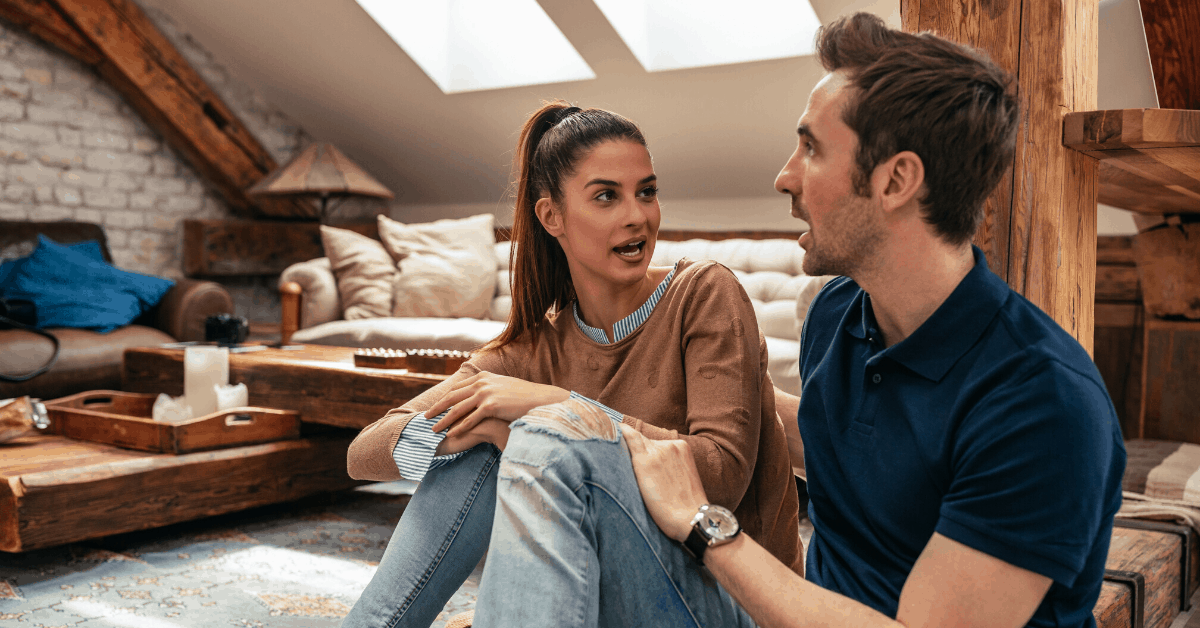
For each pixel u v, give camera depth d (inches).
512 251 50.1
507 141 189.2
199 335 167.3
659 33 156.3
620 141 44.3
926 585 29.5
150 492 88.8
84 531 83.7
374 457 44.9
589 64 162.2
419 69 180.4
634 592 35.0
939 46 32.1
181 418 98.4
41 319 155.6
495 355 50.3
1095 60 52.2
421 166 212.8
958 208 31.9
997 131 31.4
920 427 32.6
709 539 34.0
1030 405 28.9
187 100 197.9
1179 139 45.9
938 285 33.2
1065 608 31.2
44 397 147.6
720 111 159.6
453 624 44.2
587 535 34.6
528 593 32.5
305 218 220.2
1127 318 132.9
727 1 149.3
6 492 79.4
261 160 211.2
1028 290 48.8
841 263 34.1
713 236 168.1
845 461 35.9
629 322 46.1
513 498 34.5
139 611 73.5
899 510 33.7
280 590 79.4
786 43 142.7
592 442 35.7
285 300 154.0
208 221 196.5
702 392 42.0
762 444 45.4
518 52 174.4
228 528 99.9
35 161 184.2
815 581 38.2
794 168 34.9
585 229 44.4
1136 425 132.0
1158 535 64.5
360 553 90.9
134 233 199.9
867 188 32.5
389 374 94.9
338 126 214.1
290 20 183.2
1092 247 53.1
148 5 196.4
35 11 177.9
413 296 155.7
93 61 189.8
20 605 74.6
